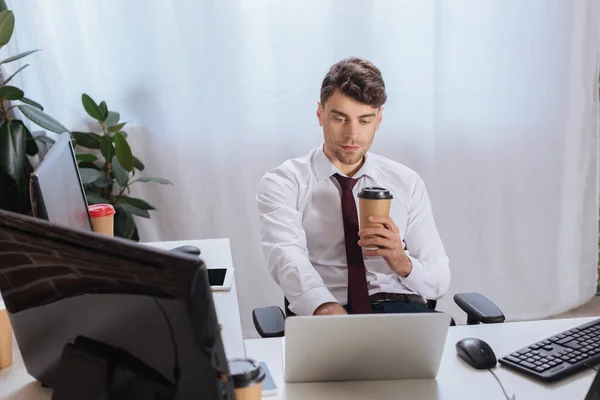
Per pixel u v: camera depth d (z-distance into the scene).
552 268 3.20
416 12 2.88
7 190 2.75
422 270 1.97
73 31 2.86
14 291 1.05
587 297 3.28
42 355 1.12
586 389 1.30
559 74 3.00
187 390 0.90
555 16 2.94
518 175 3.10
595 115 3.08
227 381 0.88
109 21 2.87
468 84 2.97
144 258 0.84
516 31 2.94
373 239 1.79
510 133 3.05
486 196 3.11
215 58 2.90
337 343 1.29
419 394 1.30
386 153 3.03
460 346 1.44
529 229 3.16
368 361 1.33
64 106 2.91
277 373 1.39
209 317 0.84
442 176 3.07
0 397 1.29
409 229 2.14
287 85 2.93
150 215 3.06
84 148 3.01
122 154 2.72
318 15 2.87
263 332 1.63
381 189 1.77
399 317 1.26
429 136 3.00
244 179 3.03
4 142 2.60
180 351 0.87
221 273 1.88
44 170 1.34
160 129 2.97
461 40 2.93
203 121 2.96
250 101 2.95
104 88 2.93
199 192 3.04
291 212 2.02
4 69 2.80
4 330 1.38
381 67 2.93
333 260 2.07
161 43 2.88
